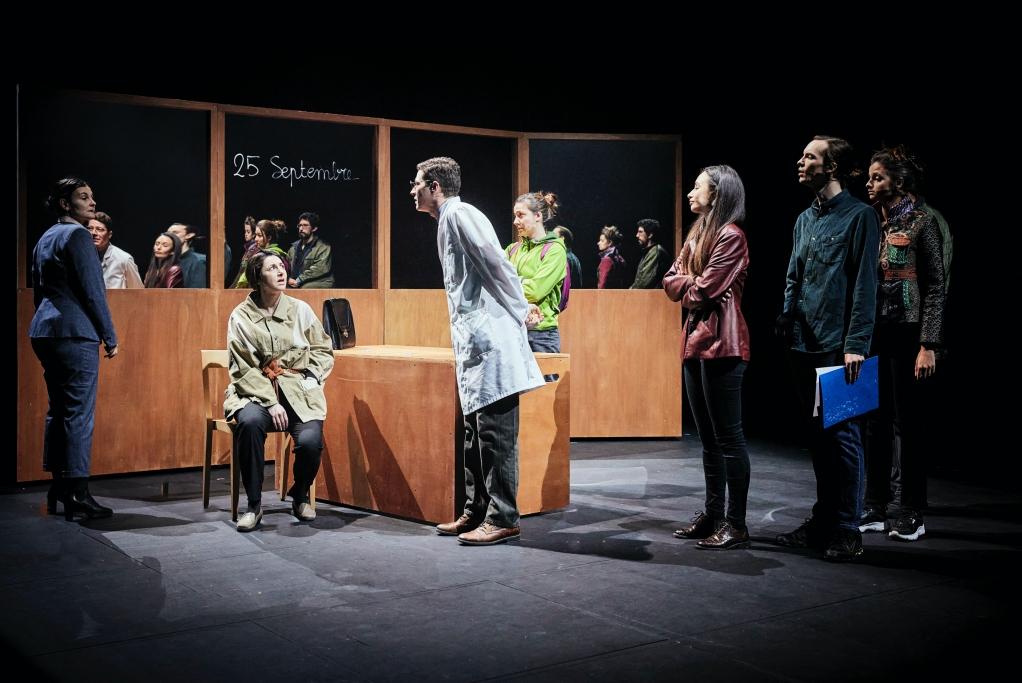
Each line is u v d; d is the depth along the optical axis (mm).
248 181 5820
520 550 3838
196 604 3133
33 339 4332
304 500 4352
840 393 3551
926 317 4027
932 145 6492
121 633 2859
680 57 6961
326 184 6066
